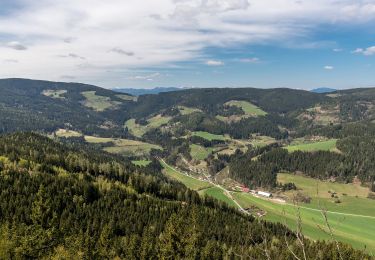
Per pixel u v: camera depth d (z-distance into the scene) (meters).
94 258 132.25
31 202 157.88
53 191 171.88
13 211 152.62
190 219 172.75
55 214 152.12
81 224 157.00
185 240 150.00
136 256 143.25
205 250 145.62
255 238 146.75
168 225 157.62
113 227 161.25
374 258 30.50
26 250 126.00
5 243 123.50
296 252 77.44
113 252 138.75
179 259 141.50
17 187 165.75
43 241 132.12
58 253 122.00
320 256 135.88
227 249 150.25
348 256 138.50
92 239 142.62
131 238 148.00
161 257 143.50
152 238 156.00
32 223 150.25
